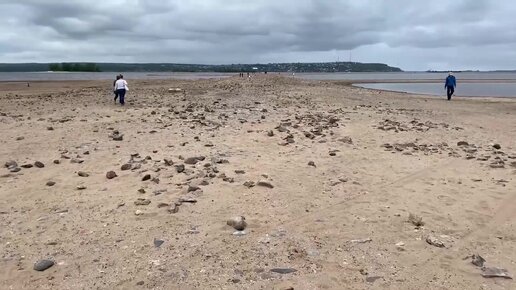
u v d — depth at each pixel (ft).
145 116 61.57
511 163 36.50
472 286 16.98
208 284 16.87
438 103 101.24
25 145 41.16
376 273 17.89
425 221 23.53
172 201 25.68
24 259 18.86
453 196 27.86
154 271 17.84
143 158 35.83
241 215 23.82
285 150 39.68
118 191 27.61
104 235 21.20
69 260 18.79
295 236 21.29
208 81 172.86
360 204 26.02
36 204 25.43
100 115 62.95
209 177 30.30
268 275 17.54
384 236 21.50
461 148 43.73
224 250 19.72
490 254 19.79
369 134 50.03
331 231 21.99
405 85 245.24
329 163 35.55
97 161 35.04
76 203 25.54
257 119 58.95
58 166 33.47
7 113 65.67
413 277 17.63
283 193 27.55
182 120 56.95
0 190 27.81
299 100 91.56
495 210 25.38
